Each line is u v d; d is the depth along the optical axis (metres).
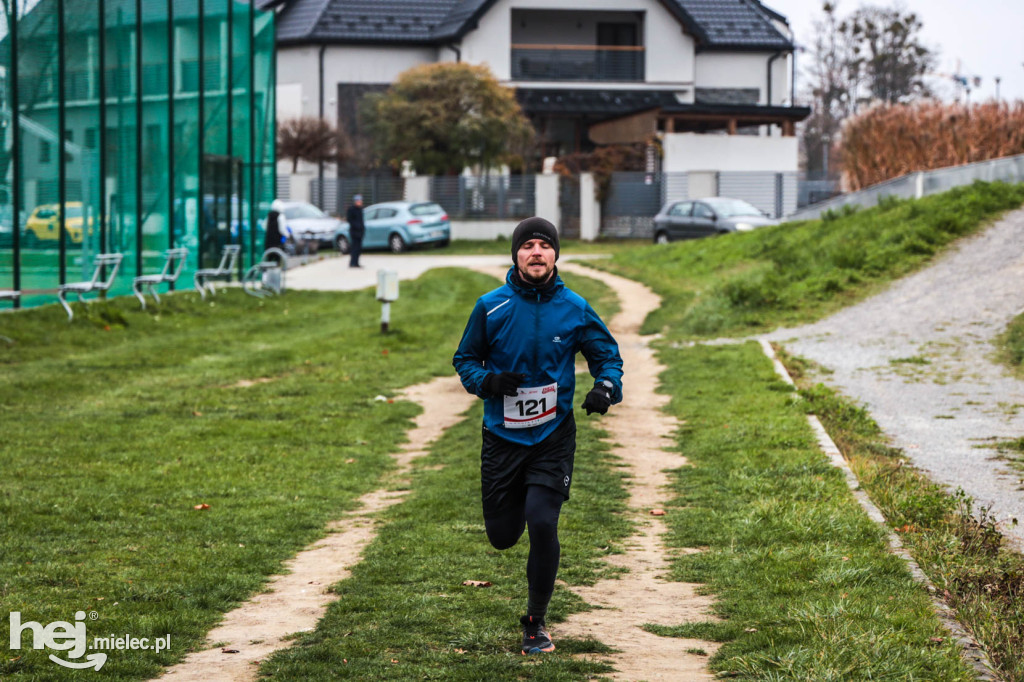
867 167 62.00
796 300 39.69
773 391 25.53
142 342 35.25
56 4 37.88
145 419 23.14
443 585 12.11
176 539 14.36
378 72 102.56
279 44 102.50
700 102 108.94
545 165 97.44
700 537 14.39
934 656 9.05
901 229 45.59
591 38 107.69
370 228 82.50
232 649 10.02
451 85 89.81
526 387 9.94
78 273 39.69
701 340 35.44
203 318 41.69
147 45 44.53
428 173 92.38
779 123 98.25
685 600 11.78
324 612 11.35
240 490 17.39
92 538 14.20
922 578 11.84
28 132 36.56
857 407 24.11
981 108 59.16
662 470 18.83
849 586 11.52
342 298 50.66
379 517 16.00
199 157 49.12
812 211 61.41
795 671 8.78
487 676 9.05
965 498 16.08
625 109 98.31
